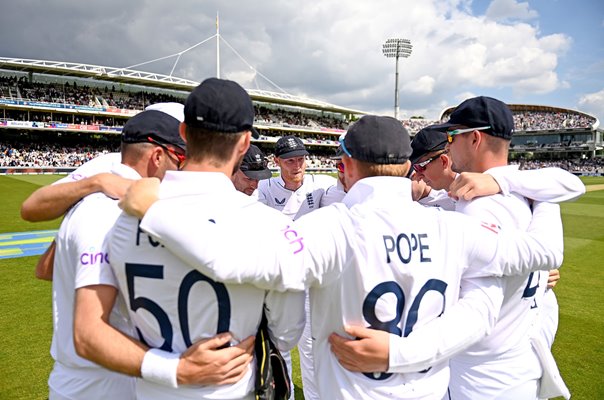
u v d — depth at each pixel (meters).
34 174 30.86
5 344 3.87
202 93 1.25
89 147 39.72
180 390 1.27
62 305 1.50
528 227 1.63
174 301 1.23
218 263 1.09
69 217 1.45
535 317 1.83
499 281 1.50
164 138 1.58
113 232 1.27
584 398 3.08
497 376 1.68
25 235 9.62
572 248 8.93
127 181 1.51
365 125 1.43
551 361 1.78
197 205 1.21
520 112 75.00
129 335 1.29
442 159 2.27
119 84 44.53
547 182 1.63
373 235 1.33
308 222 1.32
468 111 1.73
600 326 4.52
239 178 3.63
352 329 1.35
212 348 1.22
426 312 1.39
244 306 1.26
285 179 4.11
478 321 1.40
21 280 5.98
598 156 63.84
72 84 42.25
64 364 1.54
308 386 2.79
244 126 1.29
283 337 1.43
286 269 1.18
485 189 1.60
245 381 1.33
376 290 1.34
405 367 1.32
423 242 1.39
